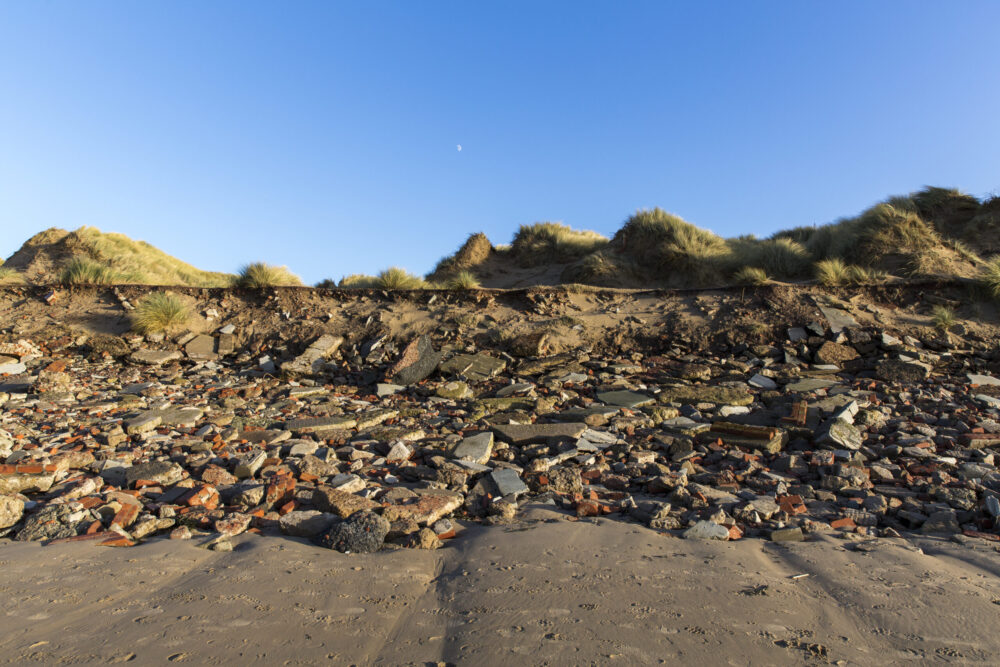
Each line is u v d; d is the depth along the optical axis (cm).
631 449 691
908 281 1318
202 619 285
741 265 1664
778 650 260
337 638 271
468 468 607
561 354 1230
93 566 358
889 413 845
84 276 1666
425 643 268
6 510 462
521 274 2212
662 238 1922
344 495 486
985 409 859
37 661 241
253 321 1470
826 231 1767
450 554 399
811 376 1062
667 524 460
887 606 306
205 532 450
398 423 855
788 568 373
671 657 253
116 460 629
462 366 1184
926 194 1764
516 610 300
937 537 446
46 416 873
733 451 681
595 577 345
